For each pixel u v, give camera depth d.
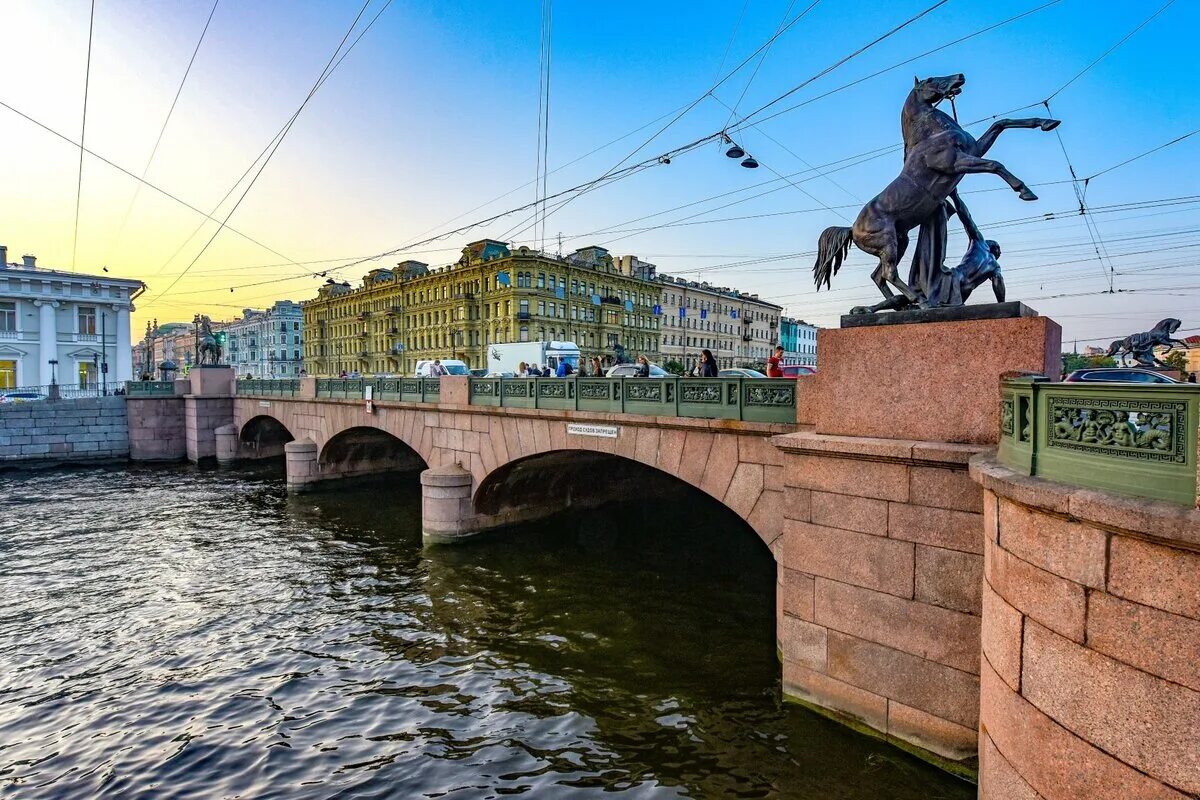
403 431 18.48
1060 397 3.92
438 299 70.69
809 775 6.20
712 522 18.05
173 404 32.69
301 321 112.19
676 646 9.68
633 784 6.34
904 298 6.65
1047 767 3.84
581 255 72.31
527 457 13.87
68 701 8.45
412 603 11.89
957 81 6.32
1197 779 3.08
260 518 19.27
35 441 30.53
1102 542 3.46
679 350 82.12
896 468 6.12
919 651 6.03
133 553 15.55
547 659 9.38
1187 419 3.12
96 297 48.56
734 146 11.67
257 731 7.64
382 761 6.96
